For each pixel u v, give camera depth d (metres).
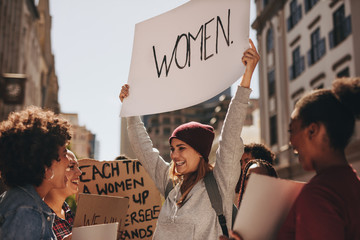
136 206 3.16
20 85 20.33
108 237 2.02
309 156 1.58
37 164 1.84
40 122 1.92
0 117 21.69
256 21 24.27
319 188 1.44
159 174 2.63
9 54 26.78
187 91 2.34
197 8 2.43
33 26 35.09
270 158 3.26
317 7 17.58
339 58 15.73
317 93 1.62
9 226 1.67
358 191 1.47
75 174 2.47
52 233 1.84
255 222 1.55
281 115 20.78
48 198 2.44
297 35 19.53
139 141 2.75
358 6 14.51
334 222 1.37
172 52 2.48
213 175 2.31
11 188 1.88
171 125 78.75
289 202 1.58
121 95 2.63
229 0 2.28
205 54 2.31
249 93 2.17
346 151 13.79
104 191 3.17
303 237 1.40
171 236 2.23
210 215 2.22
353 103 1.69
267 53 23.14
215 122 52.44
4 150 1.84
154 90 2.49
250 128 25.42
